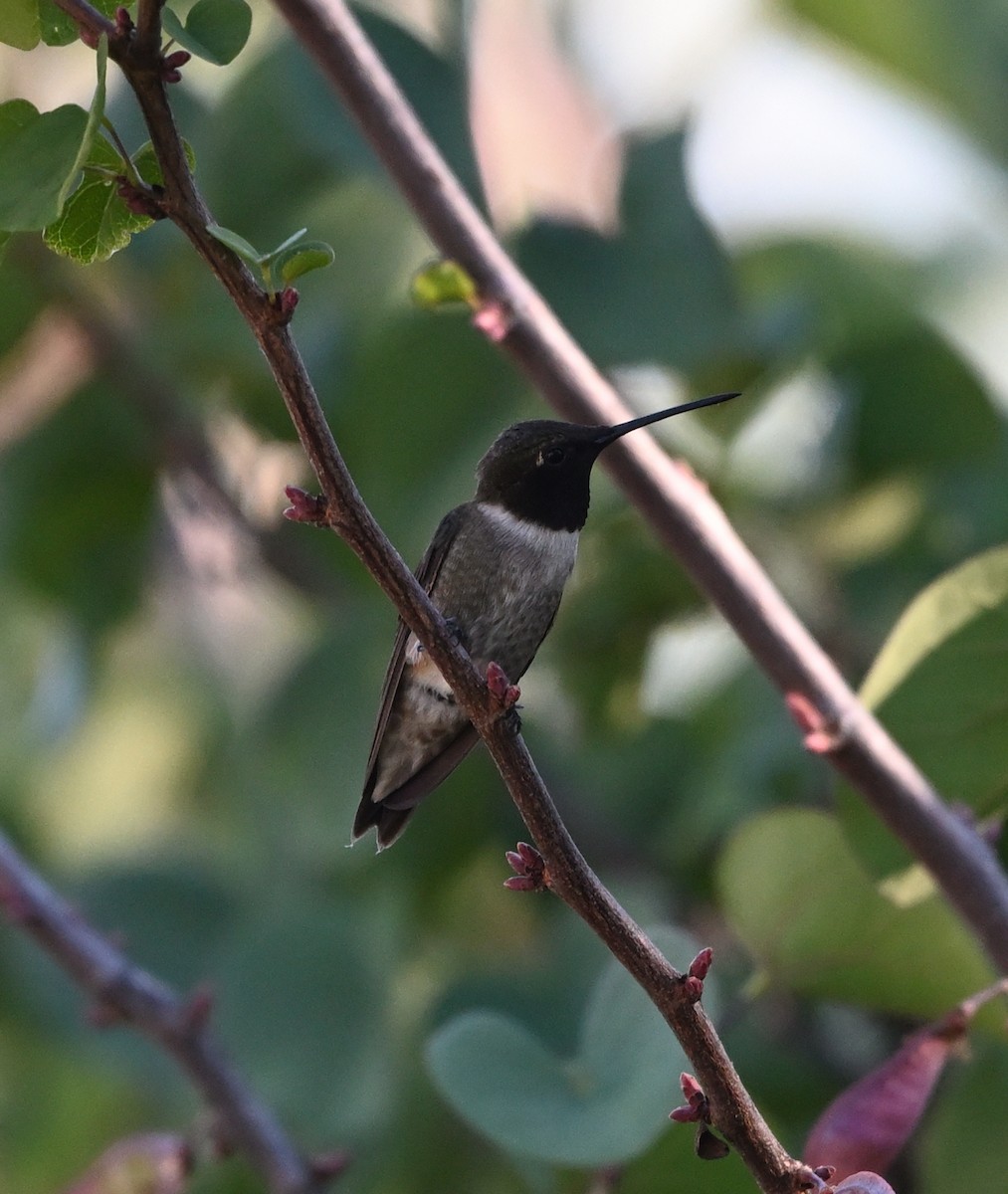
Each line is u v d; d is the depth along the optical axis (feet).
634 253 29.45
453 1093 19.11
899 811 20.01
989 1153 22.54
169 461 33.12
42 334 33.17
